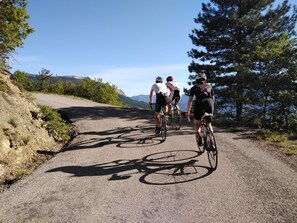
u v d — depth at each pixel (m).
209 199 4.50
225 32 22.52
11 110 8.35
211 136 5.83
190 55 25.14
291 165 5.96
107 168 6.19
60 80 52.31
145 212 4.17
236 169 5.79
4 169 6.06
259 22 22.05
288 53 12.24
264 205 4.23
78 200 4.64
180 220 3.91
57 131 9.69
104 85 54.81
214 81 23.38
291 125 12.14
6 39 10.62
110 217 4.07
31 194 4.92
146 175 5.66
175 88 10.21
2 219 4.09
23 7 11.41
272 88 12.20
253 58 13.52
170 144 8.10
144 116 14.57
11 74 10.95
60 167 6.34
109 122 12.52
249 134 9.48
